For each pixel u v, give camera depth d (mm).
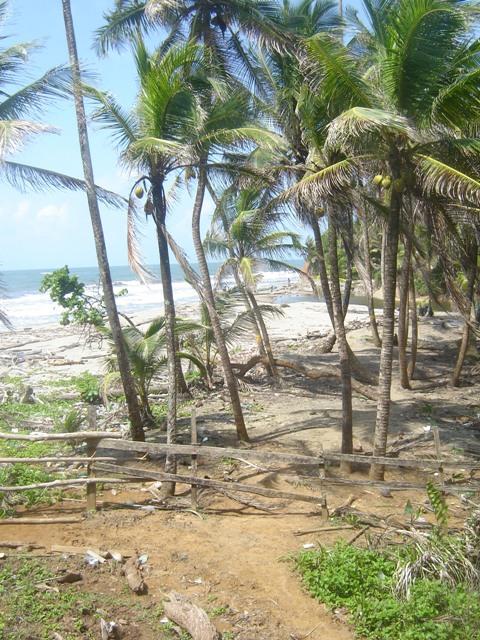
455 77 8312
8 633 5180
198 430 12469
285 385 17031
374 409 14367
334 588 6219
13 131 7621
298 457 8297
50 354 22484
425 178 8508
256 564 6820
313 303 42094
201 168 10547
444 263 10266
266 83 13297
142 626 5570
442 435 12195
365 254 21812
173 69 9195
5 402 14680
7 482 8570
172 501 8633
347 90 8547
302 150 11891
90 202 10367
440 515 7152
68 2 10047
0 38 10250
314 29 12938
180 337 15805
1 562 6438
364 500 9039
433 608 5668
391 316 9406
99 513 8086
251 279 14891
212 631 5328
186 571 6621
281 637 5508
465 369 18672
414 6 7617
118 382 13562
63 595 5879
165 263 10094
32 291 65688
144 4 13570
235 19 12703
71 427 11211
